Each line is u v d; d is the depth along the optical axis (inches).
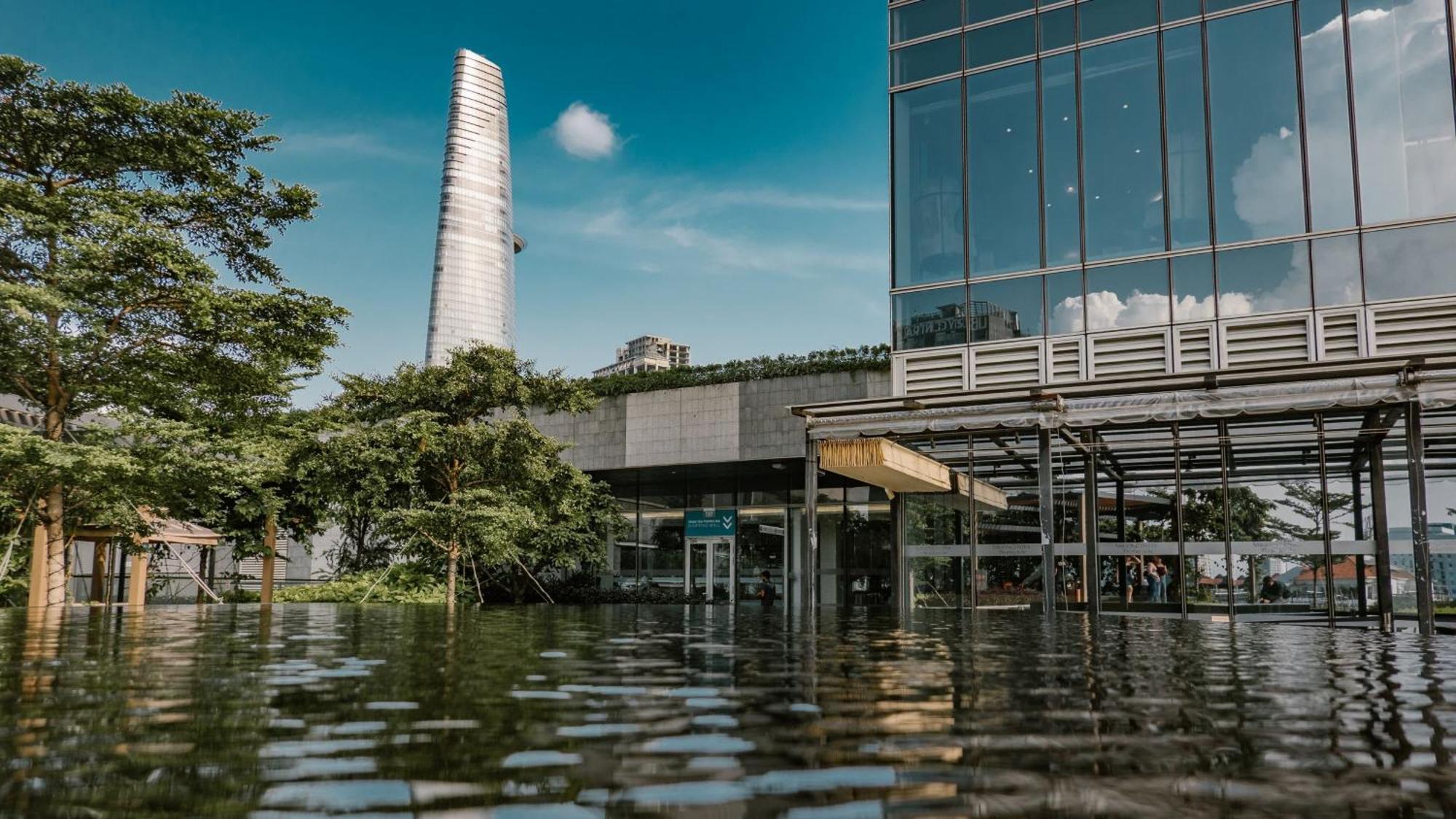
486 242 7504.9
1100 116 685.9
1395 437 562.3
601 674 233.1
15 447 620.7
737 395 1067.3
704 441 1080.2
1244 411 569.6
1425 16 602.2
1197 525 617.9
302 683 211.3
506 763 122.9
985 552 693.3
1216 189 645.3
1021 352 690.2
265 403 847.1
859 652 304.8
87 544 1129.4
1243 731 150.6
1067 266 683.4
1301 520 587.8
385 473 927.7
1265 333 621.9
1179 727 154.0
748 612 708.0
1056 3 707.4
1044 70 706.8
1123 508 644.7
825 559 1114.1
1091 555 651.5
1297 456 594.2
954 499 726.5
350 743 136.8
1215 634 428.8
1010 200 708.7
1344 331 601.6
